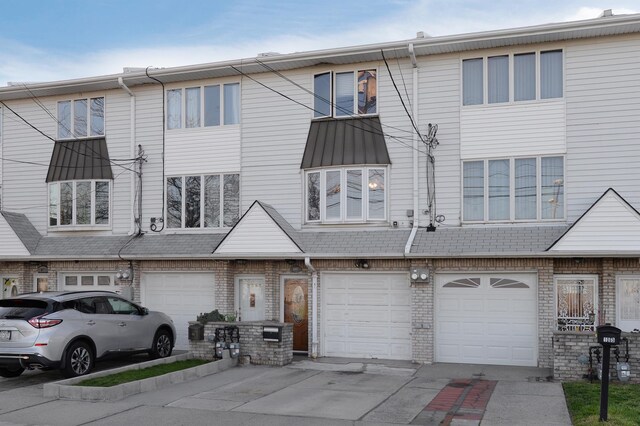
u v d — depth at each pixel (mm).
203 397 12016
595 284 15188
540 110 16047
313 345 16844
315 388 12820
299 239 17156
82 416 10625
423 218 16734
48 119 20625
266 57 17828
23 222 20344
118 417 10539
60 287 19891
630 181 15281
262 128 18391
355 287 16969
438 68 16938
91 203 19844
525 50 16234
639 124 15312
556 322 15336
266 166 18250
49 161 20516
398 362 16078
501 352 15695
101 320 14344
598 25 15219
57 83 19828
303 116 18047
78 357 13672
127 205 19547
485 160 16375
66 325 13445
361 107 17578
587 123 15688
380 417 10359
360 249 16359
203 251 17797
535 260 15312
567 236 14578
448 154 16672
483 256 15195
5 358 13016
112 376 13320
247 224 17078
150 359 16188
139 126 19625
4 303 13711
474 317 15930
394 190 17047
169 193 19203
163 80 19219
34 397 12125
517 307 15648
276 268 17641
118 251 18703
